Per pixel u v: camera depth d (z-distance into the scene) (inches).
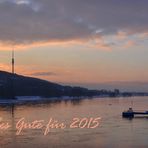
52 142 2517.2
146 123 3846.0
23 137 2748.5
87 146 2364.7
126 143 2469.2
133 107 7637.8
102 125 3617.1
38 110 6195.9
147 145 2391.7
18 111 5876.0
